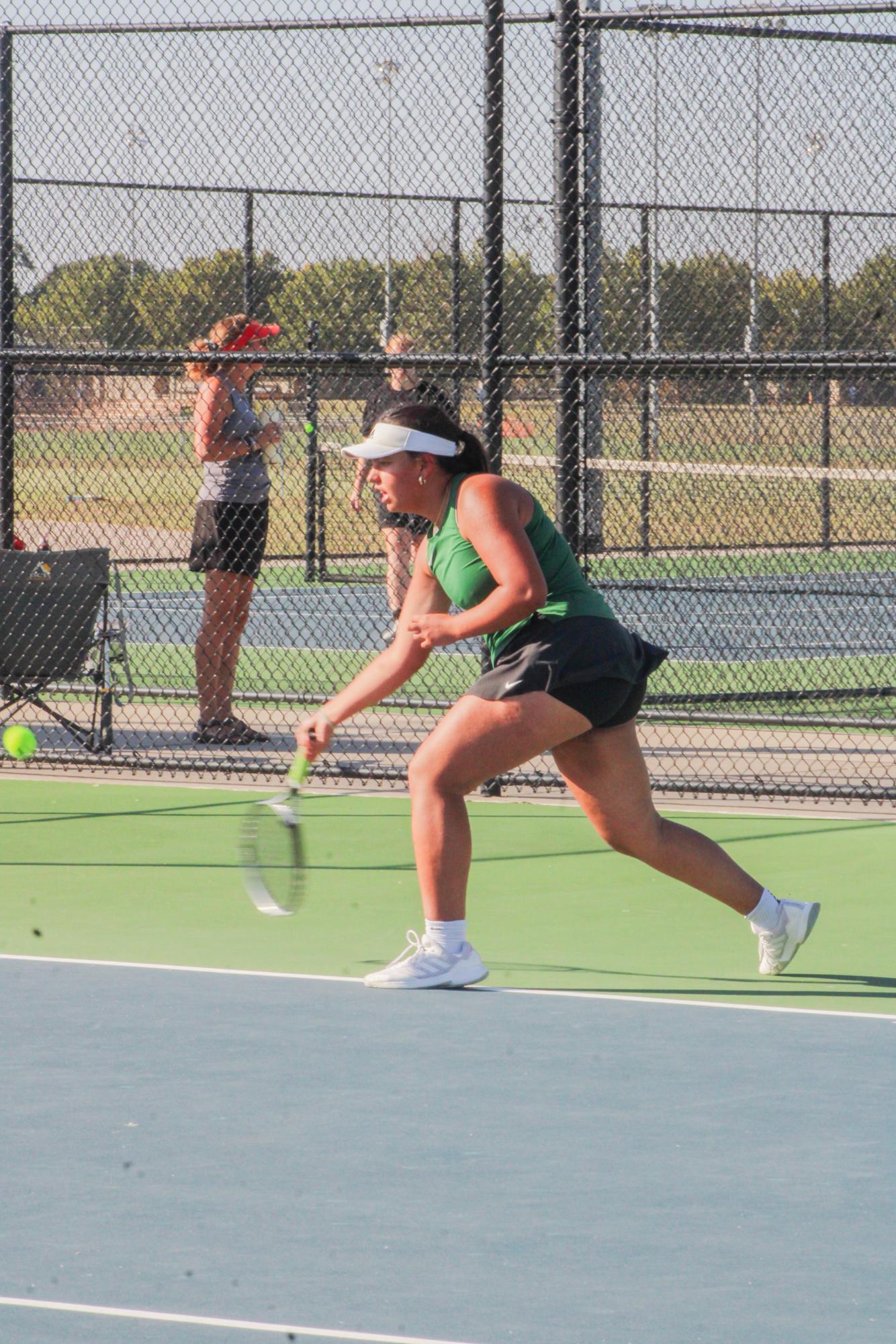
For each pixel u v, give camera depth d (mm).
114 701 16188
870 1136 6688
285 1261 5551
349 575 28797
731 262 22719
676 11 13477
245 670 20797
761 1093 7215
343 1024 8273
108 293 22141
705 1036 8078
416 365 13766
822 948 9766
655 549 24812
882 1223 5848
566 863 11961
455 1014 8453
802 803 13914
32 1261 5551
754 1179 6254
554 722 8586
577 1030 8164
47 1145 6602
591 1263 5531
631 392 25906
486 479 8539
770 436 27031
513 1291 5324
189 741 16375
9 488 15898
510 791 14469
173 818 13414
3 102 15852
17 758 13305
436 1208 5996
